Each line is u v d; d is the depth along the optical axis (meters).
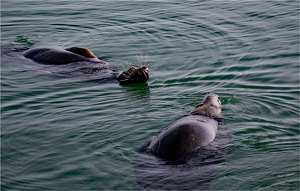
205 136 7.56
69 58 12.80
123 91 10.73
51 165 7.13
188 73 11.73
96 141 7.91
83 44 14.18
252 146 7.55
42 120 8.85
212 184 6.37
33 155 7.45
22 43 14.34
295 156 7.16
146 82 11.34
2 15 17.20
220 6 17.80
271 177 6.53
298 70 11.47
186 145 7.20
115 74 11.95
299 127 8.33
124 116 9.01
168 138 7.32
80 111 9.34
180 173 6.62
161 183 6.36
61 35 15.09
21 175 6.86
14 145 7.79
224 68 11.90
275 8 17.03
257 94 10.09
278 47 13.18
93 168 6.99
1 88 10.73
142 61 12.71
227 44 13.71
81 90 10.79
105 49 13.74
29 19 16.73
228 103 9.62
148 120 8.76
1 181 6.68
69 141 7.93
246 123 8.55
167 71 11.97
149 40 14.34
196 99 9.99
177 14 16.86
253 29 14.91
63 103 9.84
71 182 6.64
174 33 14.87
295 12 16.38
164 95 10.33
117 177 6.70
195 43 13.94
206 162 6.95
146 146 7.59
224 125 8.45
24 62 12.69
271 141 7.75
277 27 14.95
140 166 6.89
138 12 17.28
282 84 10.64
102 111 9.34
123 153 7.43
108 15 17.02
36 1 19.25
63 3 18.89
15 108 9.49
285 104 9.47
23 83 11.13
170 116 8.98
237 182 6.41
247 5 17.72
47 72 11.98
